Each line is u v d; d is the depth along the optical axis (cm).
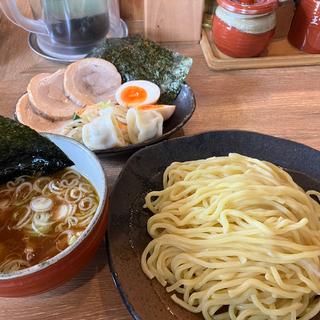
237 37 46
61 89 42
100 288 27
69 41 49
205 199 29
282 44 52
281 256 24
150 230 28
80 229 26
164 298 25
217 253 26
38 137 27
